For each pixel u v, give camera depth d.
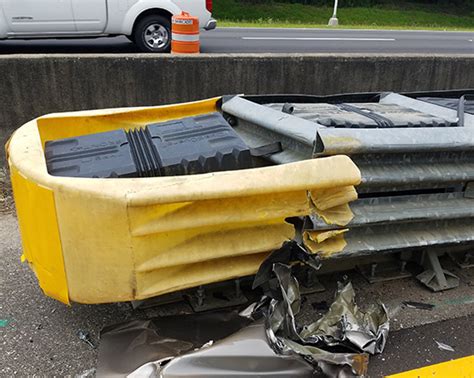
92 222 2.22
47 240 2.34
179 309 2.94
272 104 3.73
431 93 4.35
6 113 4.95
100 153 2.73
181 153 2.65
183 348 2.49
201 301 2.81
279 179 2.40
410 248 2.92
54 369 2.47
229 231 2.48
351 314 2.71
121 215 2.20
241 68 5.60
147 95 5.36
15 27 8.42
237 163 2.68
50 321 2.85
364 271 3.31
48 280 2.45
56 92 5.06
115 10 8.70
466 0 42.31
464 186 3.09
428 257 3.26
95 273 2.32
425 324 2.88
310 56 5.84
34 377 2.42
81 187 2.19
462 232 3.09
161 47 9.17
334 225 2.63
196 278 2.47
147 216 2.25
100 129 3.36
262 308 2.68
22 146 2.63
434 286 3.19
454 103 3.79
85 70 5.08
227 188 2.30
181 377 2.22
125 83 5.25
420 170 2.88
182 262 2.38
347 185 2.56
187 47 6.99
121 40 11.41
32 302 3.02
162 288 2.40
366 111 3.36
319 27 22.77
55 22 8.55
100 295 2.37
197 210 2.34
